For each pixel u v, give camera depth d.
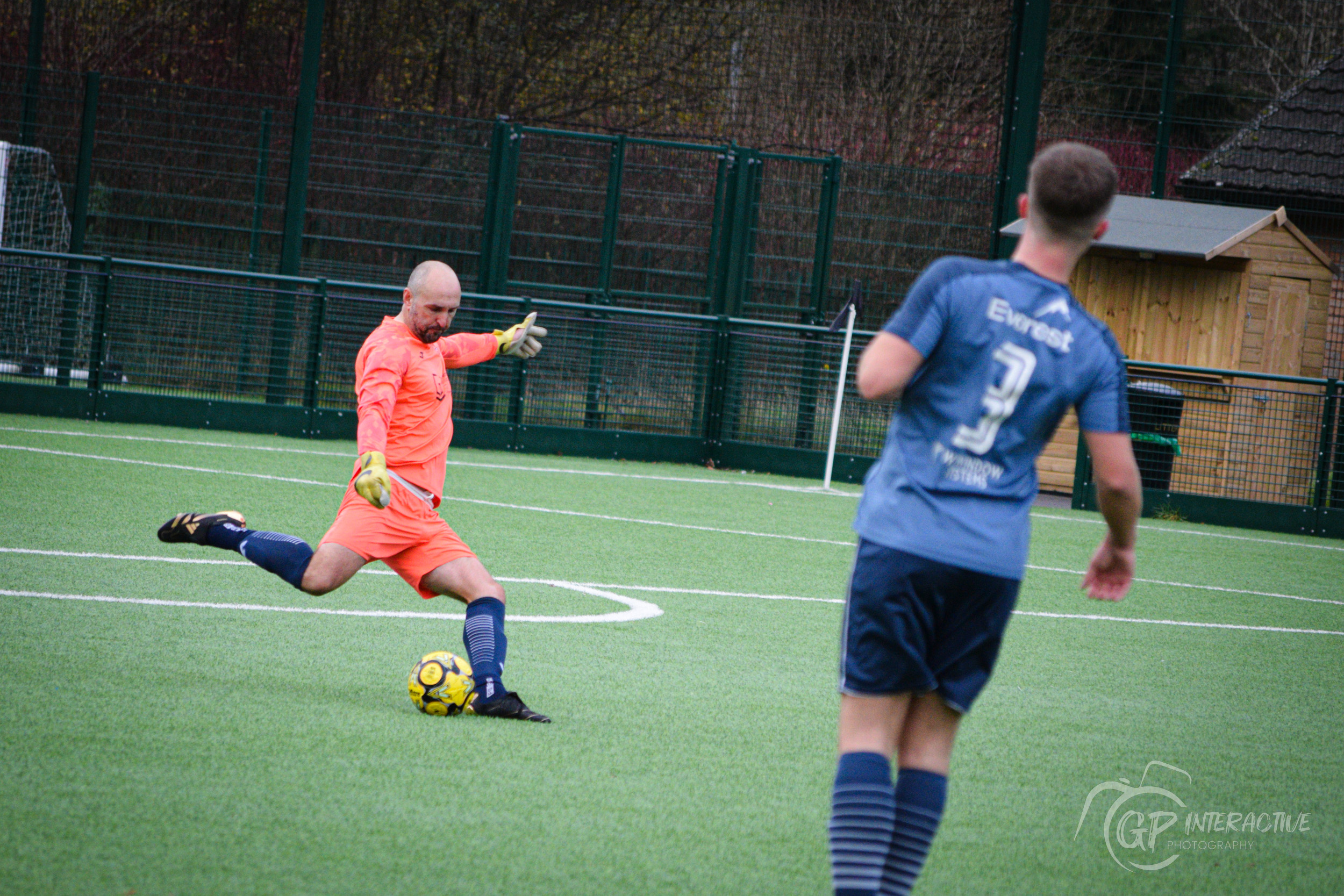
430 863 8.73
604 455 40.00
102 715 11.49
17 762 10.05
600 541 24.66
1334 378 39.56
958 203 43.91
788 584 21.91
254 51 48.31
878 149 46.75
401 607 17.69
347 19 47.88
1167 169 43.91
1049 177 7.60
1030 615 20.91
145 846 8.62
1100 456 7.83
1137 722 14.42
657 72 47.38
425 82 48.22
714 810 10.33
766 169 44.47
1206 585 25.62
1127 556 8.33
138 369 37.09
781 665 15.97
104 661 13.42
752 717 13.36
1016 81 43.00
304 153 41.44
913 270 44.12
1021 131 42.53
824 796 10.92
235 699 12.41
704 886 8.74
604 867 8.93
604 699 13.61
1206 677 17.19
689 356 40.56
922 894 8.99
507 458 37.72
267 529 22.56
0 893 7.71
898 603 7.54
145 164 43.25
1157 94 54.62
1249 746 13.72
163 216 43.50
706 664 15.70
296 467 31.28
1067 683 16.19
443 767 10.84
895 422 7.91
